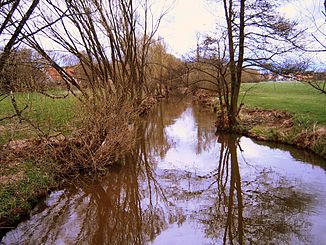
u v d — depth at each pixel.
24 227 7.34
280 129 15.66
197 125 22.06
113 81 13.49
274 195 9.20
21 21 4.64
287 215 7.90
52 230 7.36
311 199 8.79
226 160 13.10
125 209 8.57
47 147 10.04
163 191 9.85
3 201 7.48
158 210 8.47
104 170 10.81
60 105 14.95
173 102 39.09
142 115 24.64
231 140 16.61
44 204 8.55
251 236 6.95
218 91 19.03
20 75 6.41
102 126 10.77
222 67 18.27
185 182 10.65
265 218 7.80
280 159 12.65
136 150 15.18
